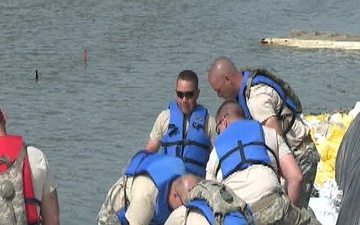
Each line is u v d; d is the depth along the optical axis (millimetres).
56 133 63469
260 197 18188
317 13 155750
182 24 132625
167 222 16422
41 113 70562
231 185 18422
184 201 18109
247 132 18953
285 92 21438
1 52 102625
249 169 18469
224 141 19000
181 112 24297
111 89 80875
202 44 113750
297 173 19203
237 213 15141
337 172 7816
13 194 16469
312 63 104625
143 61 97938
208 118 24281
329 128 39375
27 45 107875
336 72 97375
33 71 90312
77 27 124938
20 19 131875
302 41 117312
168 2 159125
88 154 57344
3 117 17109
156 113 70688
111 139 61500
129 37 116688
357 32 137125
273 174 18516
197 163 24031
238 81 21359
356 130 7770
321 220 30438
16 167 16578
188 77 23984
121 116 69188
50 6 147375
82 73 89375
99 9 146000
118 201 19438
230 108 19594
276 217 18125
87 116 69188
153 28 126625
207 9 152250
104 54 102000
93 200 47062
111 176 52000
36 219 16688
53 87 81750
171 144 24078
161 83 84438
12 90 80438
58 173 52656
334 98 81438
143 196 18453
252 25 136125
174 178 18484
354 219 7410
